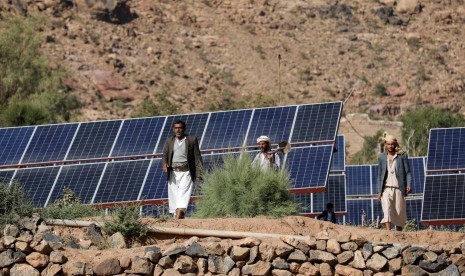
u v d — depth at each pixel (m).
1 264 31.22
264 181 38.59
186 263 30.98
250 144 51.62
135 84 199.88
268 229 33.97
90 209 37.59
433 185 52.59
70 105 141.12
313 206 56.16
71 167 52.00
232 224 34.12
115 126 54.44
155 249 31.44
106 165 51.62
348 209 66.62
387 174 38.12
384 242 31.56
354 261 31.11
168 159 38.22
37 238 31.72
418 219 62.97
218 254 31.19
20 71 121.56
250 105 133.62
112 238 33.28
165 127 53.84
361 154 125.12
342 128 137.12
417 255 31.03
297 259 31.14
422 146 123.88
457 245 31.39
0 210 34.03
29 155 53.44
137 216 34.09
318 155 50.03
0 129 55.84
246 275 30.98
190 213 41.75
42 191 50.38
